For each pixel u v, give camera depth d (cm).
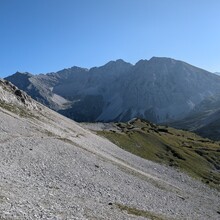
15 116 7988
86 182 4941
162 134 19288
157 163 11394
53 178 4503
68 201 3553
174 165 12162
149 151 13225
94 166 6222
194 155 15075
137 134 15388
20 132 6706
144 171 8531
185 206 6209
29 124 7788
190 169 12362
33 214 2630
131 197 5109
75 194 4066
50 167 5000
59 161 5559
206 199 8125
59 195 3703
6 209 2544
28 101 10125
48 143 6519
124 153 10288
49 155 5681
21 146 5616
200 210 6450
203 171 13025
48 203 3162
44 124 8719
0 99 8781
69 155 6241
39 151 5688
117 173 6406
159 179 8225
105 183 5294
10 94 9500
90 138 10288
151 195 5878
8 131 6438
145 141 14700
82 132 10844
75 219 2878
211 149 17762
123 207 4206
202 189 9475
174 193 7075
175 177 9644
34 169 4600
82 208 3428
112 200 4497
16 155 4997
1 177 3584
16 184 3500
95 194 4491
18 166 4450
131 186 5919
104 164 6694
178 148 15412
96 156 7212
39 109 10600
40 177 4303
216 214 6650
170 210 5362
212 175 12750
